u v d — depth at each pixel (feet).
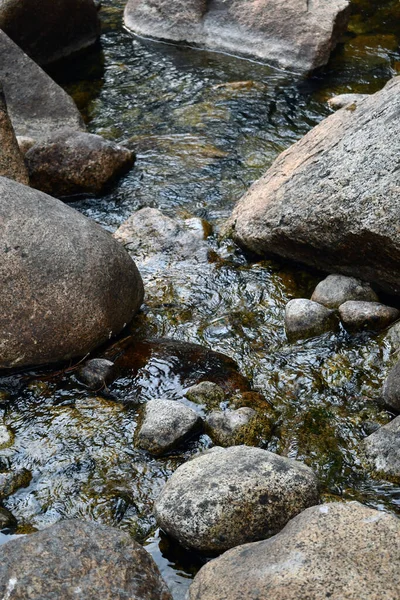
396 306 18.38
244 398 15.75
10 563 10.95
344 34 35.37
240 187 24.18
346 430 15.06
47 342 16.33
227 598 10.43
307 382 16.31
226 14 34.53
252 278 19.74
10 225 16.49
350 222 17.76
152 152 26.35
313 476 12.91
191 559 12.48
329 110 28.91
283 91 30.55
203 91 30.78
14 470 14.28
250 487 12.37
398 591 10.05
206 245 21.01
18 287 16.11
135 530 13.07
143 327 18.08
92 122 28.73
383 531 10.89
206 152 26.25
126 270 17.57
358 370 16.51
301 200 19.06
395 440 14.14
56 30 33.42
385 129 18.83
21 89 27.78
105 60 34.19
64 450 14.74
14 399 15.94
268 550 10.99
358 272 18.57
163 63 33.65
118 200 23.79
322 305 17.90
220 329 18.04
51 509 13.52
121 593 10.78
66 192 24.06
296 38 32.35
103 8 40.14
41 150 23.97
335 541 10.80
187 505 12.35
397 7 37.81
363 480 13.91
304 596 10.07
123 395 16.01
